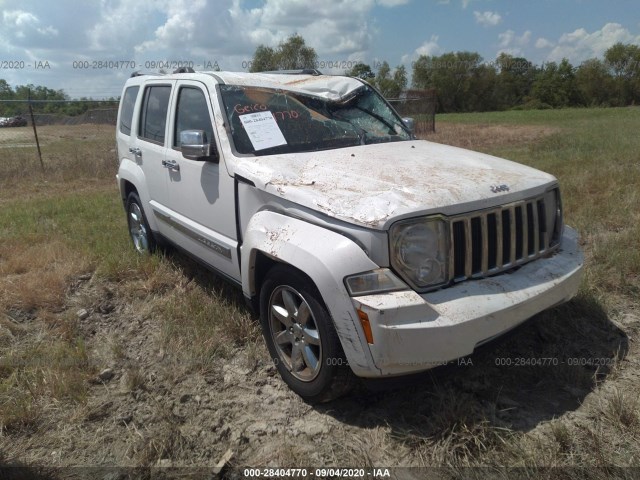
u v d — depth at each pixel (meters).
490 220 2.91
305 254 2.76
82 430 2.89
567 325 3.72
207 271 4.97
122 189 5.73
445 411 2.77
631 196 6.53
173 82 4.64
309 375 3.01
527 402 2.95
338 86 4.49
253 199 3.40
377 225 2.60
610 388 3.03
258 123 3.87
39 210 8.13
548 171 8.97
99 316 4.30
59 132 24.33
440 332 2.52
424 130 23.41
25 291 4.51
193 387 3.26
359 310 2.55
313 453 2.67
